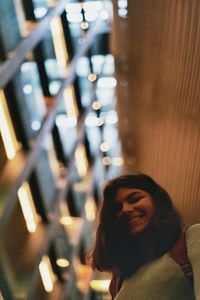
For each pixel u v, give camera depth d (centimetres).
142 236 187
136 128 1066
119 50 1125
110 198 196
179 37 501
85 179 1886
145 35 711
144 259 186
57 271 1356
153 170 749
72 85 1639
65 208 1504
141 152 983
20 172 973
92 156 2023
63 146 1477
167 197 196
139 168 1019
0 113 978
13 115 1014
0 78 826
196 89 481
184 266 177
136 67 888
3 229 927
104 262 195
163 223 188
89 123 1923
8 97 991
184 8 472
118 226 191
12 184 926
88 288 1638
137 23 788
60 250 1382
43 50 1220
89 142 1939
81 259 1669
